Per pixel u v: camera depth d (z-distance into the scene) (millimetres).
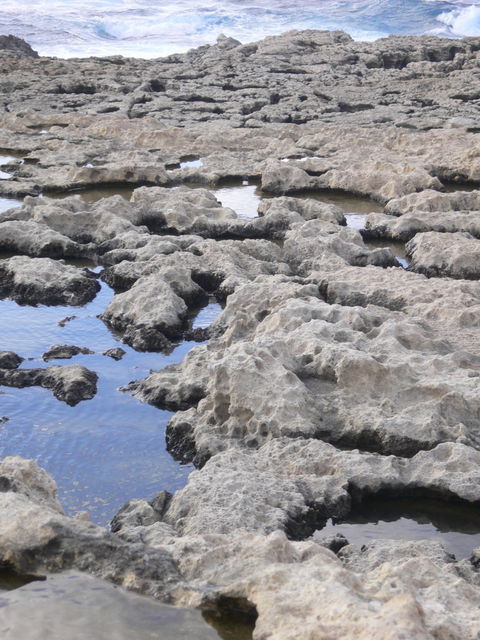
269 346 10336
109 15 69312
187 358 11156
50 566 5797
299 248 15758
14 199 20047
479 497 8219
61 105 31328
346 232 16469
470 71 36750
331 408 9656
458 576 6480
